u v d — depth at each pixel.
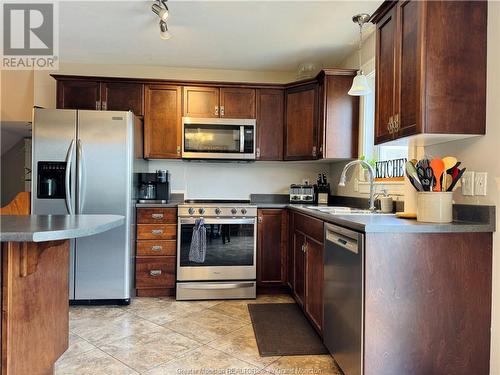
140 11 2.60
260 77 3.95
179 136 3.50
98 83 3.40
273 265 3.34
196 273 3.20
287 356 2.09
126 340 2.29
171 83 3.49
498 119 1.55
